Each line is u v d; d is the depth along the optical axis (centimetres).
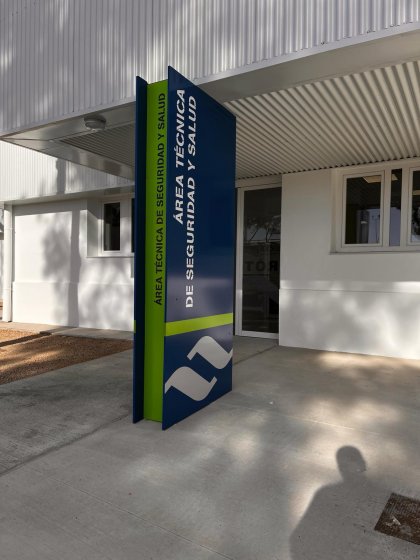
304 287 698
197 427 355
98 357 638
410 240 639
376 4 314
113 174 788
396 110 454
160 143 355
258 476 275
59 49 495
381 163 645
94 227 984
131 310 914
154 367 369
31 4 520
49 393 450
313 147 579
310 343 693
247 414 386
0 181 1020
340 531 219
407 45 321
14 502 245
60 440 329
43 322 1039
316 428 354
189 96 362
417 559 199
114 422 367
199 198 383
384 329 635
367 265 647
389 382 491
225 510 238
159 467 287
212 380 419
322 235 685
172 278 349
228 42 379
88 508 239
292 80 385
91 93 467
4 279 1082
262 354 648
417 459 299
